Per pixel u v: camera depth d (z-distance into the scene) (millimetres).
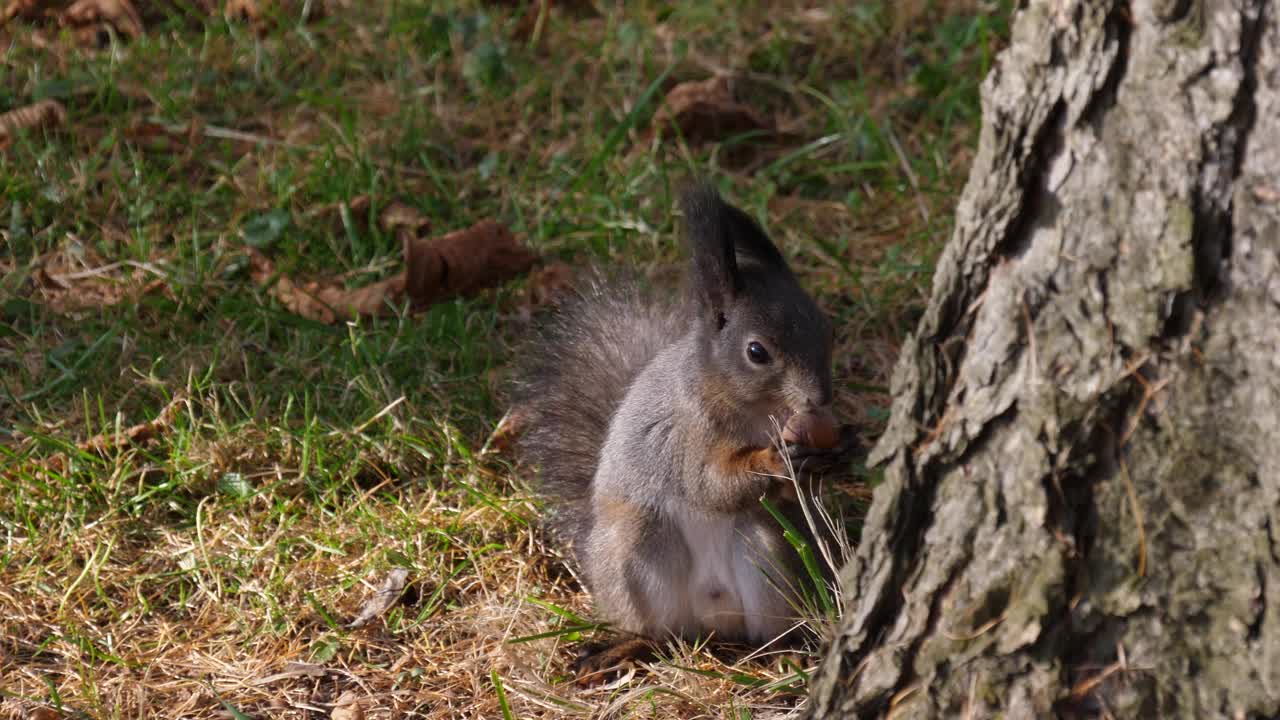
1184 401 4332
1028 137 4480
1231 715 4352
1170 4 4188
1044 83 4430
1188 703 4414
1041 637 4609
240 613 7023
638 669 6746
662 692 6188
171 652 6742
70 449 8125
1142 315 4348
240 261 10305
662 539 6852
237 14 13812
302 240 10570
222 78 12758
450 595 7285
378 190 10961
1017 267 4574
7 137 11422
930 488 4844
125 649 6773
